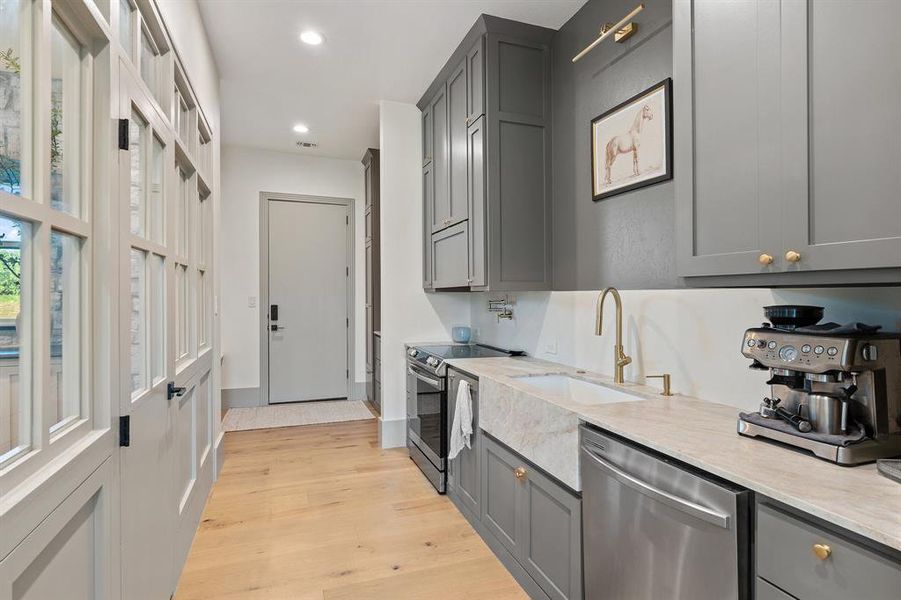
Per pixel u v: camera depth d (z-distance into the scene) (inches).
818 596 34.4
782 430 47.9
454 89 123.4
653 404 68.4
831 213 41.6
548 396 73.2
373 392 198.2
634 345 86.3
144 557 59.2
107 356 47.6
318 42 113.5
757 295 63.5
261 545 90.0
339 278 215.2
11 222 33.6
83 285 44.9
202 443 103.4
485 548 89.9
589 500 60.5
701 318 72.2
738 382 66.1
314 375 211.8
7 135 33.4
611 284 89.5
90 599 45.0
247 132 178.9
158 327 70.1
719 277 53.7
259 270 202.4
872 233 38.7
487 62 104.3
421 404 130.0
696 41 55.5
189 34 88.9
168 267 72.1
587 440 61.3
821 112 42.3
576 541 63.4
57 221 39.0
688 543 45.1
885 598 30.4
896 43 37.2
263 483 119.7
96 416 46.8
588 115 95.8
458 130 120.3
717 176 52.7
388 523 99.1
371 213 196.4
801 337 45.9
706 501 43.3
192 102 92.4
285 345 207.3
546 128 109.3
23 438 35.3
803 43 43.7
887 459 41.8
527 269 107.3
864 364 42.1
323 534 94.3
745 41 49.5
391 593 75.9
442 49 117.4
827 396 45.3
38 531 34.5
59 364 41.3
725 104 51.8
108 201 47.6
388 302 151.8
